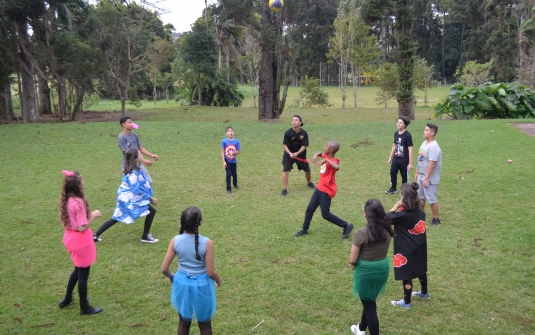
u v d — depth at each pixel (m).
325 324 4.64
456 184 9.83
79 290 4.67
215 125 18.16
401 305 4.97
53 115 28.75
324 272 5.79
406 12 19.86
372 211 4.09
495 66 62.78
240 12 21.73
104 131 16.52
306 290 5.31
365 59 40.25
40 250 6.45
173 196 9.23
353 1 40.16
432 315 4.81
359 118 25.58
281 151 13.67
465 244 6.65
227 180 9.46
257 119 24.30
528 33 38.09
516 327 4.59
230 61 58.75
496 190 9.26
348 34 38.97
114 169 11.36
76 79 22.89
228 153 9.38
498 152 12.30
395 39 20.59
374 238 4.00
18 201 8.68
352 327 4.48
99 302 5.01
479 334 4.46
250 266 5.93
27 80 21.27
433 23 85.81
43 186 9.75
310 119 25.08
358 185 10.05
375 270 4.09
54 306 4.92
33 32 21.89
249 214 8.09
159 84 52.69
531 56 38.50
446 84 87.75
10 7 19.20
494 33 63.88
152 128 17.06
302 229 7.05
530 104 19.05
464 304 5.01
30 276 5.63
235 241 6.80
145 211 6.57
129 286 5.39
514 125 16.02
